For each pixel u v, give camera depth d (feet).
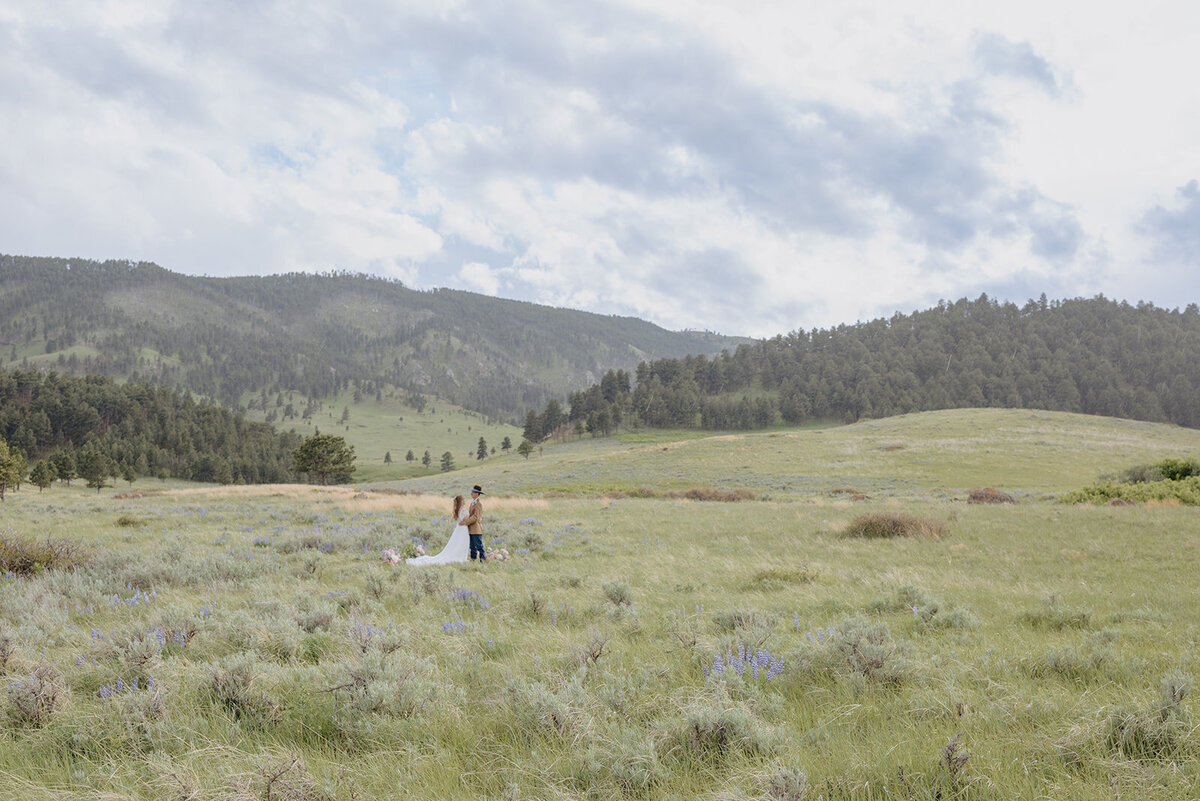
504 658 19.13
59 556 36.04
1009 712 13.53
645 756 11.35
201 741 12.69
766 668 17.48
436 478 388.57
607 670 17.03
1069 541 47.83
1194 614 24.84
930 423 378.73
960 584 32.81
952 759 10.63
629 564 42.19
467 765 11.69
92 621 24.14
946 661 18.21
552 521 77.10
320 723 13.61
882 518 56.13
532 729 13.20
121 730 13.03
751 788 10.32
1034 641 20.61
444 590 30.89
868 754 11.60
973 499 118.62
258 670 15.96
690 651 19.06
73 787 10.94
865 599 28.45
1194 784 9.93
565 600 28.86
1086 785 10.14
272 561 38.88
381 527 61.77
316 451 357.41
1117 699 13.89
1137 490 87.40
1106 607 27.09
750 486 203.72
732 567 39.27
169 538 51.42
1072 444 290.15
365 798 10.30
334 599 28.25
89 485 449.89
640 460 305.12
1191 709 12.63
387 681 14.94
